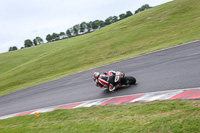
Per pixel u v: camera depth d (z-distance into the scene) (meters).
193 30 24.00
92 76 16.81
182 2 53.22
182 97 6.23
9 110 14.67
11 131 8.42
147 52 19.09
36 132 7.36
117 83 9.80
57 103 12.12
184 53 13.07
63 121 7.72
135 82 9.82
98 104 8.89
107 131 5.36
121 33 44.88
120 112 6.59
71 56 38.84
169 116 4.91
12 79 35.06
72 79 18.88
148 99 7.19
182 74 8.73
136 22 51.25
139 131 4.71
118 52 28.95
